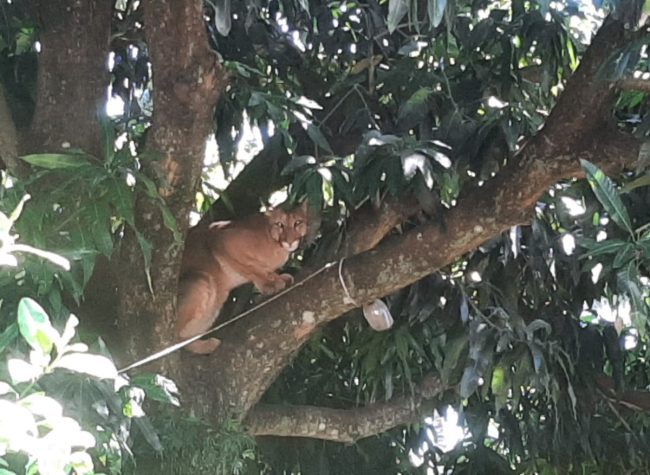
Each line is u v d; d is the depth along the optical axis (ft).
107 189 9.61
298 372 16.43
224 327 13.34
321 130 13.84
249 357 12.84
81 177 9.52
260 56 14.48
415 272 12.39
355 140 14.19
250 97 12.51
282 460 16.26
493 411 16.48
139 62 14.65
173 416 11.60
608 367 17.34
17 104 12.30
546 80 13.93
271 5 14.61
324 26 14.53
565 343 15.39
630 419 16.90
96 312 12.04
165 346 11.88
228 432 12.18
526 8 14.46
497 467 16.87
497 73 13.98
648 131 11.50
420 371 16.07
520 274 14.96
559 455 16.49
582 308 15.80
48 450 5.10
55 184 10.32
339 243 13.29
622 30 11.19
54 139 11.09
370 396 16.22
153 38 9.98
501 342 13.83
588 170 9.12
